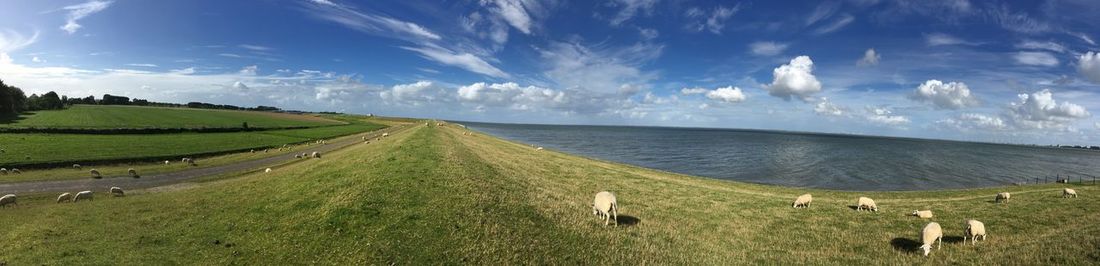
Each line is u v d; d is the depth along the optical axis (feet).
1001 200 125.49
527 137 596.70
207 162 172.96
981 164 364.58
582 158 251.80
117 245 63.52
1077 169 372.58
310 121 522.88
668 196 119.24
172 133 263.90
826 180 219.61
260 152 214.07
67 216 80.33
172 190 116.67
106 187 120.06
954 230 82.84
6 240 65.31
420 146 167.73
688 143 547.08
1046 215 96.02
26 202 96.94
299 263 56.29
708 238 73.82
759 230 81.76
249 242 64.39
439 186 89.71
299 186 97.71
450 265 54.13
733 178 217.36
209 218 77.66
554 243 62.69
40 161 144.56
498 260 55.72
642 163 274.16
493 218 70.79
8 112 337.11
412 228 64.34
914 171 277.85
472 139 315.78
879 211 104.88
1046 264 56.54
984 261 59.67
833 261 62.59
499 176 119.03
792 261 62.49
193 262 57.62
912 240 74.13
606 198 78.07
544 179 135.33
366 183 90.22
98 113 388.16
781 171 249.55
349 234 63.31
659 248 65.00
